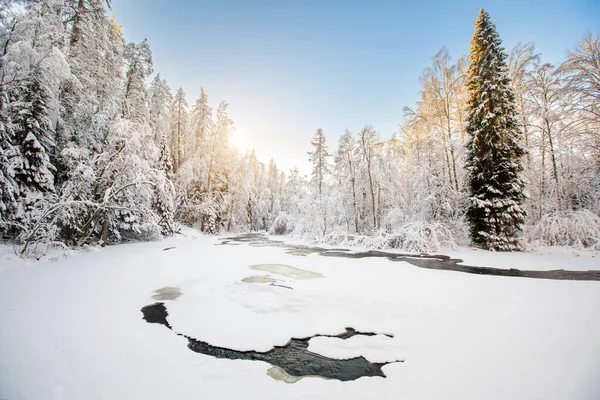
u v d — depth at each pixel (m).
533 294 6.83
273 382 3.37
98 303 6.17
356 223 24.00
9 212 11.15
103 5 15.00
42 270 9.33
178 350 4.17
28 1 11.86
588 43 15.21
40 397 2.86
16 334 4.36
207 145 32.41
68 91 14.64
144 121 17.95
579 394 2.84
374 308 6.17
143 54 18.53
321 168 29.11
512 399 2.83
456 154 19.69
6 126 10.97
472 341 4.32
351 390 3.18
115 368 3.53
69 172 13.69
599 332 4.41
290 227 32.31
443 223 17.58
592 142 15.98
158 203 22.86
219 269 10.70
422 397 2.96
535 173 18.52
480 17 16.89
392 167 22.41
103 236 16.06
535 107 17.45
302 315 5.79
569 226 14.61
